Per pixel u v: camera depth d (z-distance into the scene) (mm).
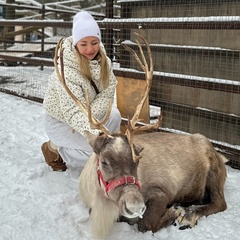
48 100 4094
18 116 6578
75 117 3775
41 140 5480
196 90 5398
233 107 5035
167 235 3268
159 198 3457
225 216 3570
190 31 5422
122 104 5562
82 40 3742
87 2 18094
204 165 3906
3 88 8352
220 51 5055
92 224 3219
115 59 6586
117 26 5660
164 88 5746
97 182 3168
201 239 3199
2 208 3553
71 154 4227
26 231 3238
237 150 4660
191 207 3602
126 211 2695
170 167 3717
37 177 4219
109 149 2900
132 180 2832
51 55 10570
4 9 14508
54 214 3506
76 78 3832
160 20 5074
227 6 5023
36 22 7574
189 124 5500
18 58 8164
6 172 4316
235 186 4180
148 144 3783
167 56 5684
